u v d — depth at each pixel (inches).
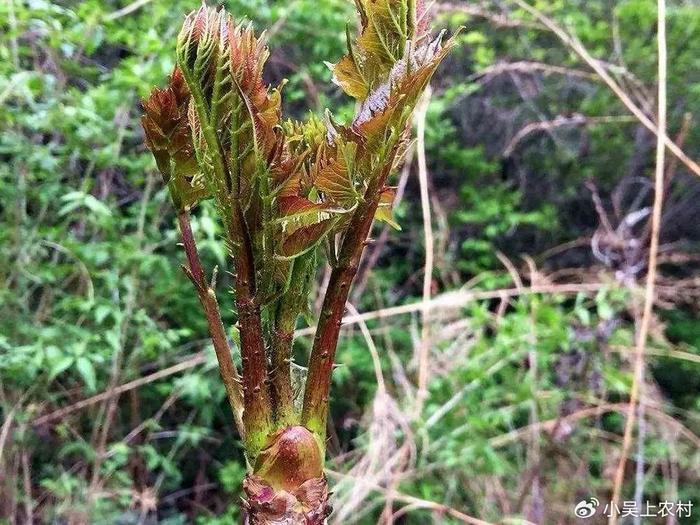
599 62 37.0
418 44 6.6
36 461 29.1
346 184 6.1
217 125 5.8
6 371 24.6
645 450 30.4
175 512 31.2
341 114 27.8
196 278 7.1
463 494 29.0
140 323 27.1
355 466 27.0
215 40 5.6
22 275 25.5
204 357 28.7
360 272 38.0
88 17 24.3
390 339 33.5
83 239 29.8
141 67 24.2
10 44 26.2
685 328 40.4
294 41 35.7
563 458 29.5
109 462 26.9
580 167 48.6
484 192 46.4
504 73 45.7
